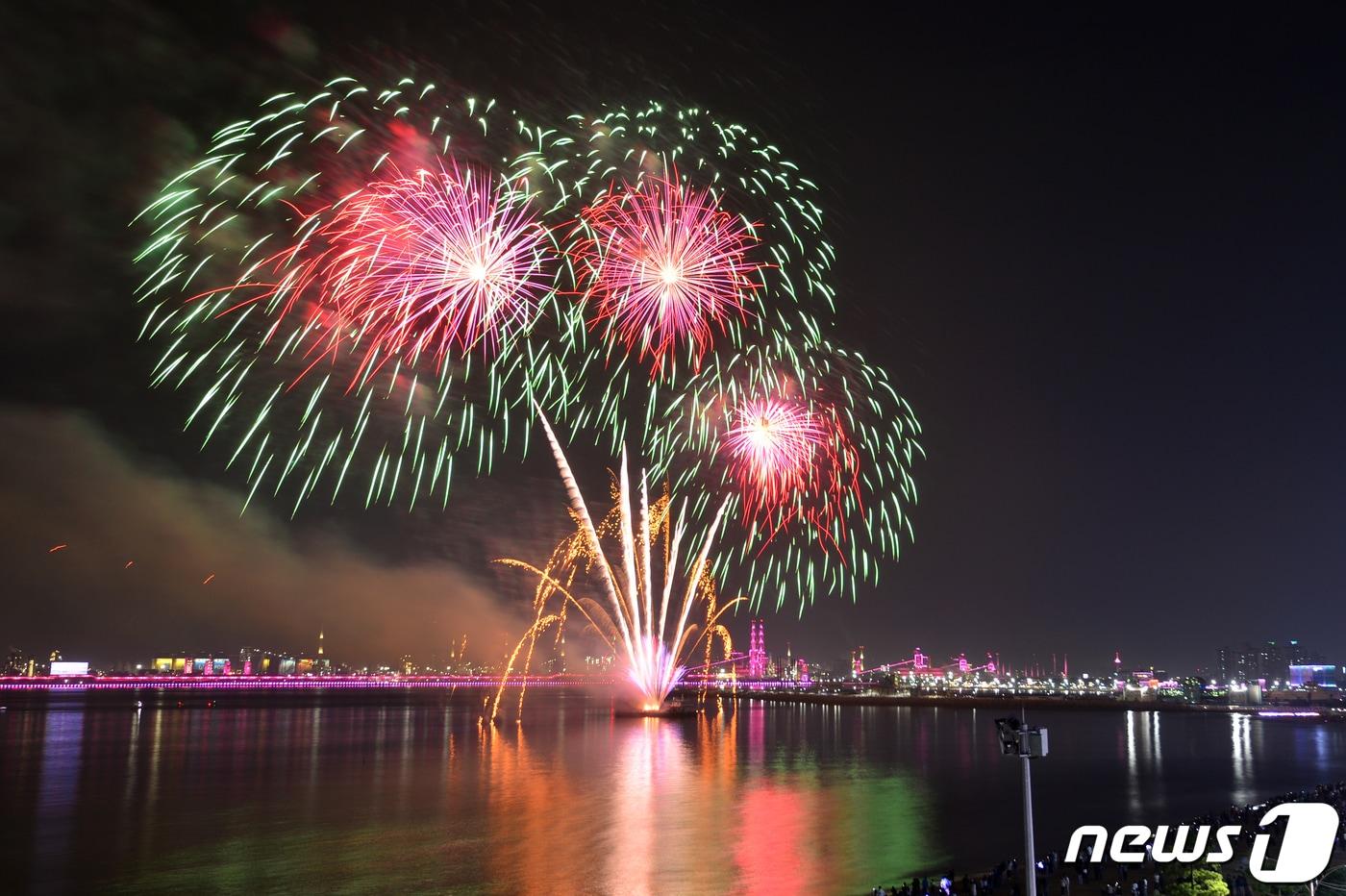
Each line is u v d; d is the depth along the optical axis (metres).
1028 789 26.80
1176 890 34.47
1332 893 33.62
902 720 199.12
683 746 124.62
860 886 46.00
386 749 119.56
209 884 47.38
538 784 84.50
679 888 45.69
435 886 46.16
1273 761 114.06
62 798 76.69
